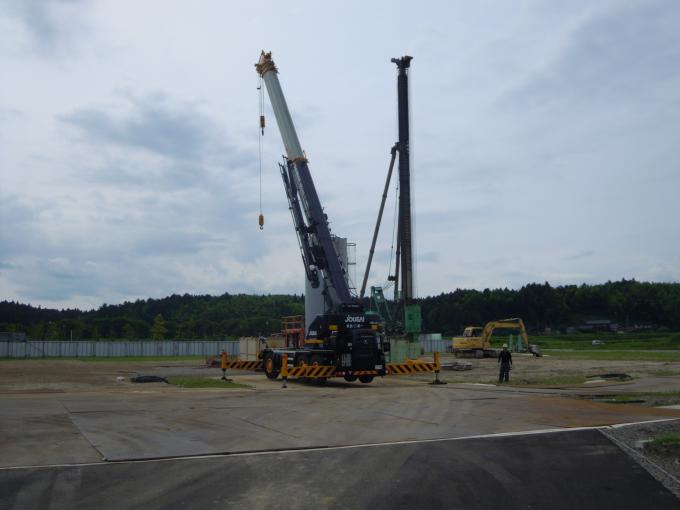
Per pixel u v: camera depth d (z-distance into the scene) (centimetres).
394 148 4788
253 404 1802
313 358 2777
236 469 914
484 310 15212
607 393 2189
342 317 2786
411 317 4466
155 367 4747
